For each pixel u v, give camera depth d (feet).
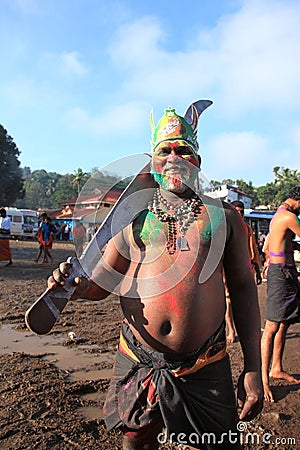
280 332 13.23
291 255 12.70
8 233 42.96
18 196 201.57
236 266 6.48
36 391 11.64
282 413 10.87
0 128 185.26
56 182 449.89
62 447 8.98
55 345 16.25
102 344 16.44
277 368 13.35
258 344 6.26
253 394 5.90
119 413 6.25
